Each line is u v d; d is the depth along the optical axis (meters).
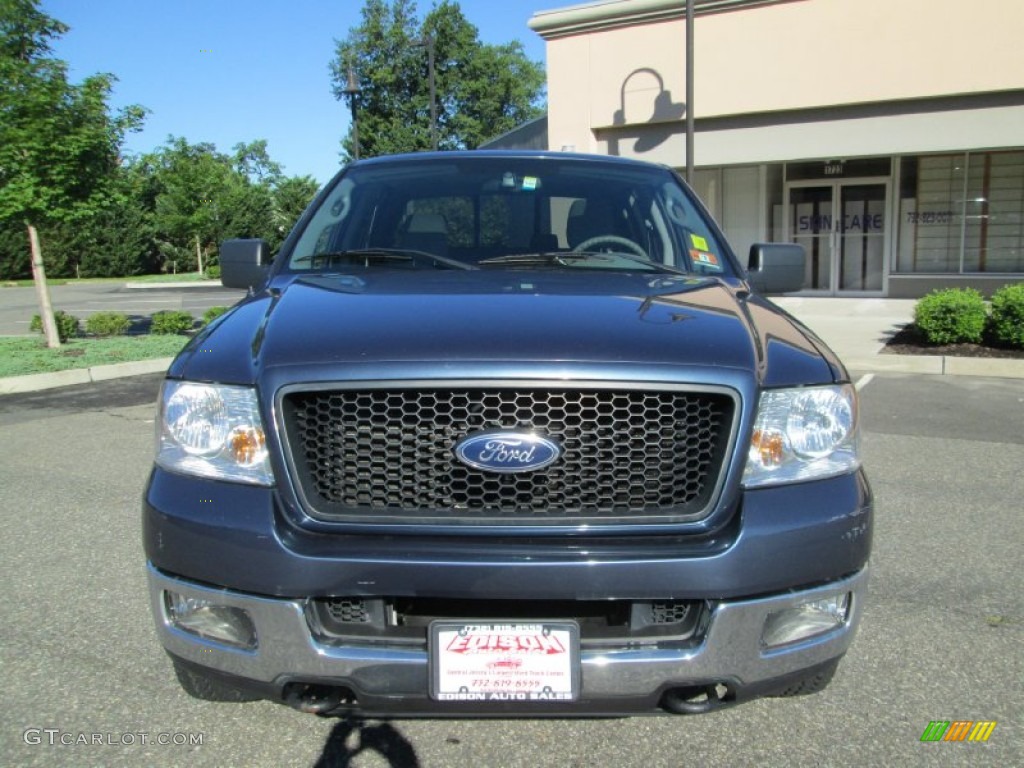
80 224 12.43
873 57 15.22
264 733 2.83
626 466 2.29
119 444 6.96
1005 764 2.66
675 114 16.78
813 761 2.68
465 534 2.25
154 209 49.69
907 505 5.21
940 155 17.45
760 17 15.87
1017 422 7.48
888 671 3.24
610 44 17.12
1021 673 3.22
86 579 4.15
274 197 45.31
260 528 2.25
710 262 3.57
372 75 44.91
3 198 11.54
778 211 18.77
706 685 2.29
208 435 2.39
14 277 47.41
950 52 14.72
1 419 8.10
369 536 2.26
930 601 3.86
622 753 2.71
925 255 17.91
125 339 13.59
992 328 10.98
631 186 3.95
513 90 49.62
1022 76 14.32
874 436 6.99
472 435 2.27
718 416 2.33
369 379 2.28
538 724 2.88
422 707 2.27
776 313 2.94
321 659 2.22
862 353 10.83
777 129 16.28
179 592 2.36
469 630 2.21
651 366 2.30
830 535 2.32
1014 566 4.25
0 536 4.76
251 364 2.44
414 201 3.80
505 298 2.71
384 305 2.66
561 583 2.18
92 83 12.00
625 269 3.39
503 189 3.85
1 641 3.50
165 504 2.38
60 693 3.09
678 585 2.20
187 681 2.77
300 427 2.32
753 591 2.25
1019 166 17.00
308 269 3.43
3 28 11.82
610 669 2.21
